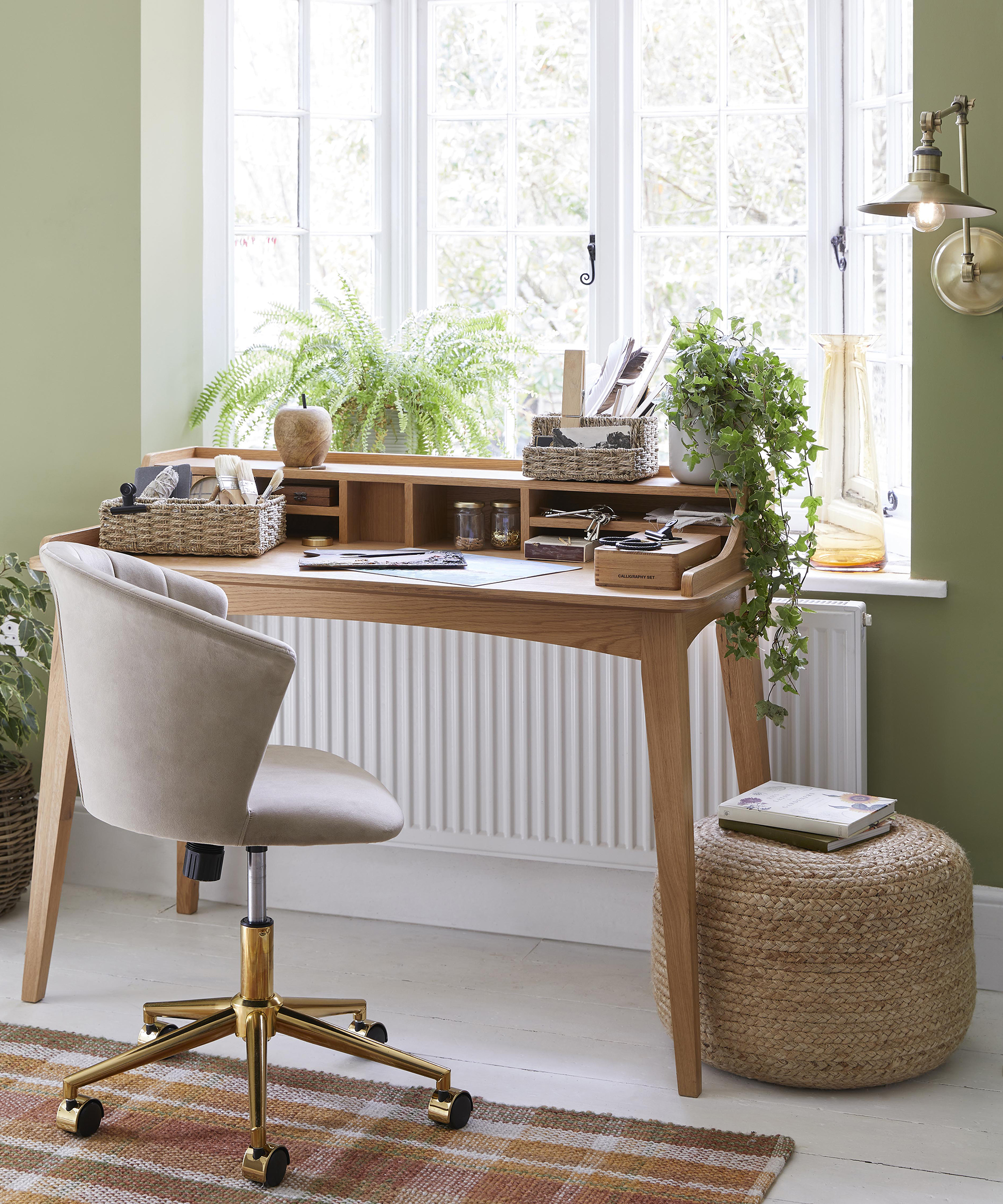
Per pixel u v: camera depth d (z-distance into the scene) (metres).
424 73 3.45
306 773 2.29
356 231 3.50
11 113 3.15
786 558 2.55
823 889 2.27
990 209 2.48
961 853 2.42
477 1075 2.41
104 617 1.98
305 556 2.70
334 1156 2.14
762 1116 2.27
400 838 3.11
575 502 2.90
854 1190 2.05
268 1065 2.39
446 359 3.29
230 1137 2.20
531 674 2.96
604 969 2.91
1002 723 2.75
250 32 3.41
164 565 2.65
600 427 2.73
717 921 2.35
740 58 3.22
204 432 3.42
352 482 2.96
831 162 3.17
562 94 3.37
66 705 2.65
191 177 3.29
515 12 3.37
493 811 3.03
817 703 2.78
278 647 1.95
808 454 2.59
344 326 3.33
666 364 3.24
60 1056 2.45
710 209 3.28
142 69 3.08
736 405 2.59
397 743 3.08
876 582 2.76
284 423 2.96
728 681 2.73
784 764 2.81
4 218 3.19
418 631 3.02
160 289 3.21
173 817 2.01
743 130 3.24
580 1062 2.46
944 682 2.78
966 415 2.70
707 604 2.27
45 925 2.67
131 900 3.29
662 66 3.28
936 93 2.66
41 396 3.23
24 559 3.29
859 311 3.19
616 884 3.02
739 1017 2.33
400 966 2.91
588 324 3.38
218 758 1.97
